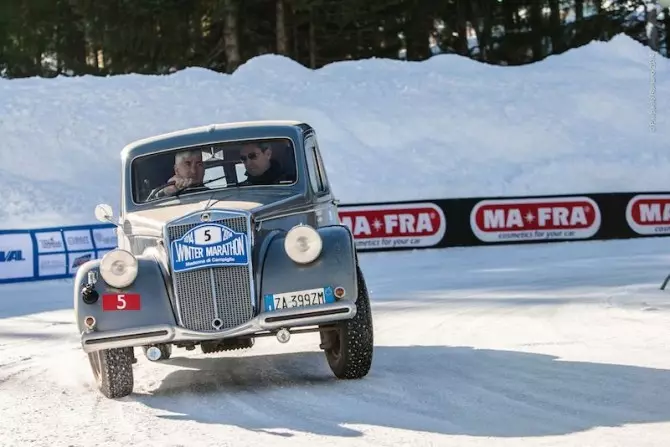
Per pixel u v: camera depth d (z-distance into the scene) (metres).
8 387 13.45
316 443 9.04
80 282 11.95
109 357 12.16
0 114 44.72
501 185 41.59
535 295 21.69
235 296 11.88
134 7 57.00
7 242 30.41
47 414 11.34
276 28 61.12
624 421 9.39
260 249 12.16
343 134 44.81
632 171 42.59
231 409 11.08
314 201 13.70
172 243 11.95
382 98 47.81
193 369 14.57
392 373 12.82
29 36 63.47
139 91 47.34
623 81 51.09
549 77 51.22
